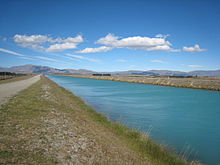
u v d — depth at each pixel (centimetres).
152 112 2225
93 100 3017
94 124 1423
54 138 891
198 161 991
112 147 955
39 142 809
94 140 984
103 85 6994
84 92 4262
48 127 1050
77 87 5747
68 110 1748
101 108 2347
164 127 1620
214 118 1973
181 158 1012
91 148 860
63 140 886
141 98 3434
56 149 769
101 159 767
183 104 2859
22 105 1568
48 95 2472
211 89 5194
